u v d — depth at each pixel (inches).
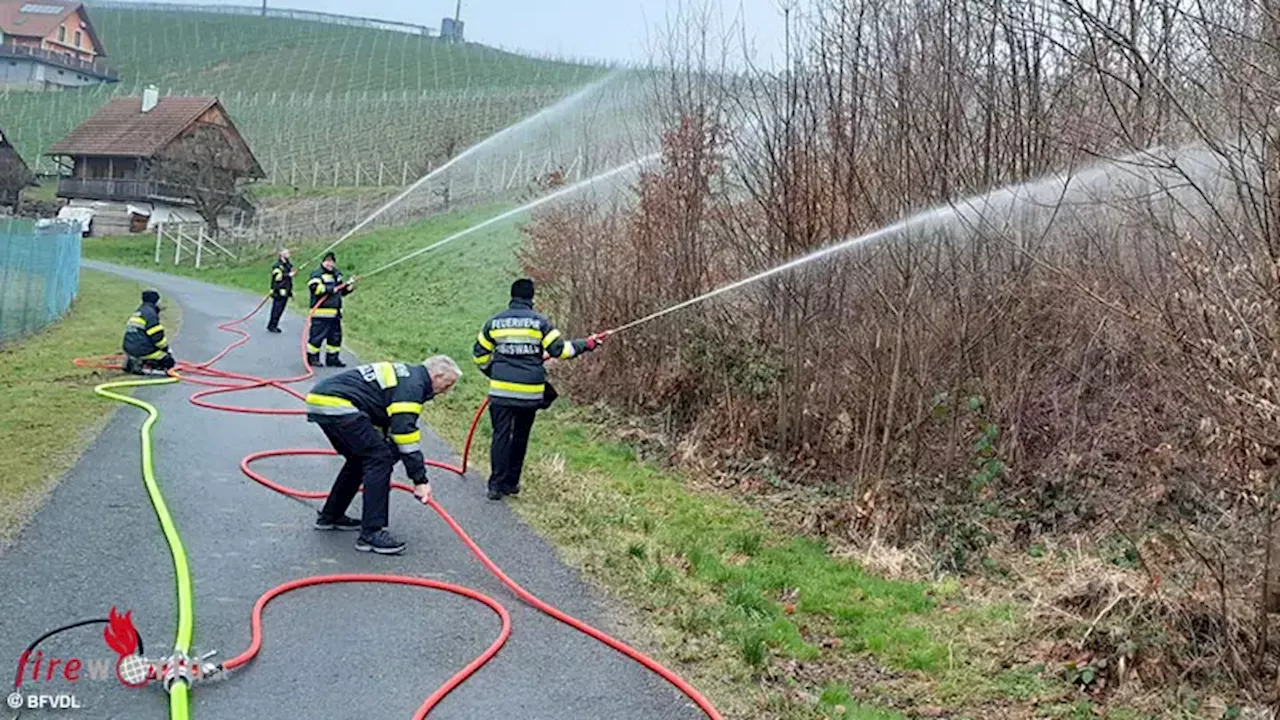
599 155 563.5
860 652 223.5
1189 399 235.0
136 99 2001.7
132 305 859.4
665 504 342.3
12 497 270.2
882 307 324.8
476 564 258.2
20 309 619.2
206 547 249.3
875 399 317.7
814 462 363.3
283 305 706.2
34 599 207.5
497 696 185.8
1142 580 227.6
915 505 296.7
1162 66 247.1
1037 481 313.6
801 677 208.7
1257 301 187.0
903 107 315.6
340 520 274.2
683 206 441.4
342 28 3570.4
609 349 490.9
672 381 436.8
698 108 438.6
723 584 260.4
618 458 407.5
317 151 2052.2
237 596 221.0
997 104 308.5
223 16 3752.5
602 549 277.4
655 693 192.5
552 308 558.9
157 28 3607.3
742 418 392.2
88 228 1742.1
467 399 505.7
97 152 1868.8
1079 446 315.6
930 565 276.4
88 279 1099.3
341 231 1469.0
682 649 213.8
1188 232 204.5
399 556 258.7
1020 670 212.4
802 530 313.3
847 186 348.2
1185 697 193.5
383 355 631.8
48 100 2827.3
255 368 541.0
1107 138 260.4
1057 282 287.4
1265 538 201.2
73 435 346.0
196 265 1425.9
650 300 464.1
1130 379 319.0
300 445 367.9
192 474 312.7
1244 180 191.5
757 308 407.5
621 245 490.0
